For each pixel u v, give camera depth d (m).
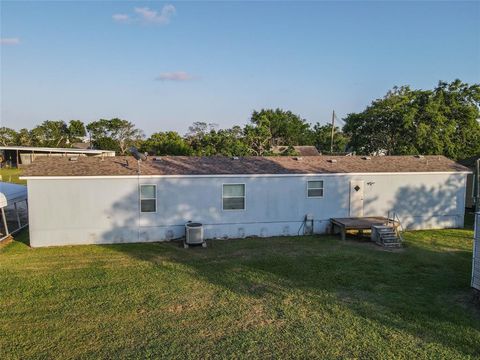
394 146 35.69
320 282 12.30
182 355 7.92
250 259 14.92
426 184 20.80
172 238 18.08
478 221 10.73
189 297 11.05
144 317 9.72
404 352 8.05
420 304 10.52
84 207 17.11
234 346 8.29
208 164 19.69
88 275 12.93
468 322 9.41
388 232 17.41
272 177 18.92
